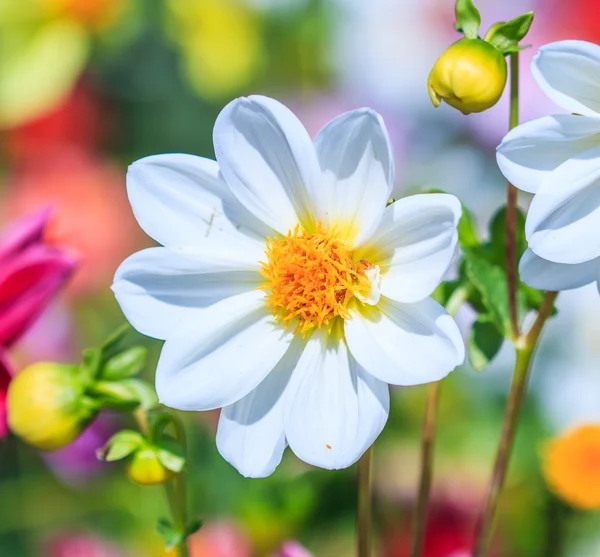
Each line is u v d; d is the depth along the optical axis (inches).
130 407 24.1
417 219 22.4
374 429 22.0
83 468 31.9
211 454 30.3
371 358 22.5
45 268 25.9
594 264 22.4
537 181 22.2
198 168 23.0
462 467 31.4
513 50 22.6
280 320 23.3
